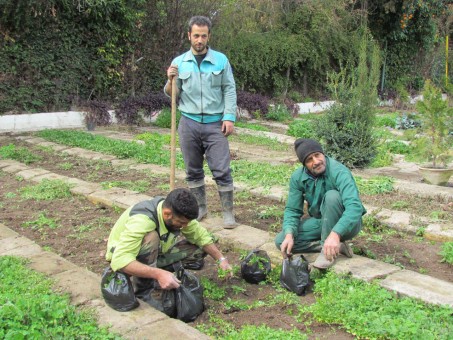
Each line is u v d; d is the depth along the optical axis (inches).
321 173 172.6
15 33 535.5
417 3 912.9
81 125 568.4
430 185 300.8
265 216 242.7
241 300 161.5
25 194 282.5
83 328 131.7
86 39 587.5
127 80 635.5
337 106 383.9
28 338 122.6
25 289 154.6
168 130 575.2
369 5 911.0
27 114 540.4
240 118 693.3
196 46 211.9
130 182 307.3
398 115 658.8
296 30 816.9
